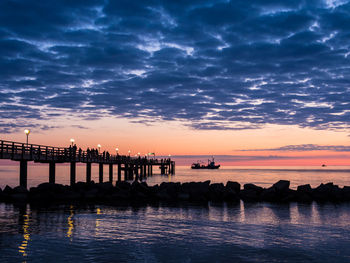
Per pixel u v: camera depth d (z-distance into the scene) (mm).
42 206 29969
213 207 30469
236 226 21531
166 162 129625
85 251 15367
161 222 22750
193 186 37625
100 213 26406
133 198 36781
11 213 25781
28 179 89688
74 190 38625
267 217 25031
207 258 14719
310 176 142750
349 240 17891
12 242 16625
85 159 48094
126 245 16500
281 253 15484
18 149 31906
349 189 36406
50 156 38438
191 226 21422
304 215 26062
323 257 14969
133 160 82812
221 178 109875
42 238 17547
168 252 15477
